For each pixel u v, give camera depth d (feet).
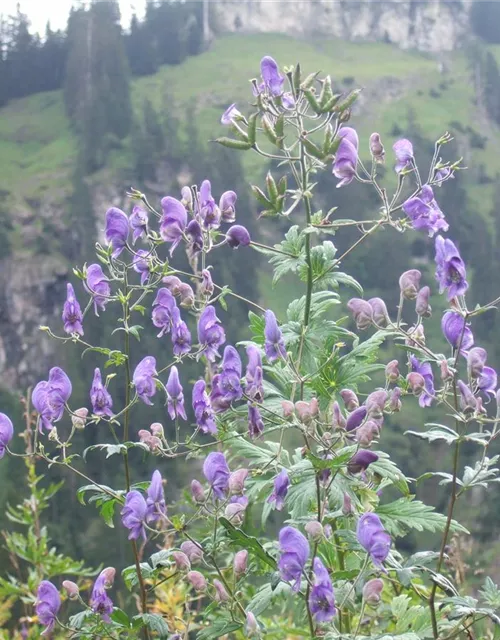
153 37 631.15
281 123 18.81
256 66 607.37
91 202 449.89
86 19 529.45
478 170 447.42
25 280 437.99
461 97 555.28
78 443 127.85
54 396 19.61
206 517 18.72
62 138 532.73
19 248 446.19
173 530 18.34
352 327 150.41
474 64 578.25
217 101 567.18
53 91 618.44
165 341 148.56
